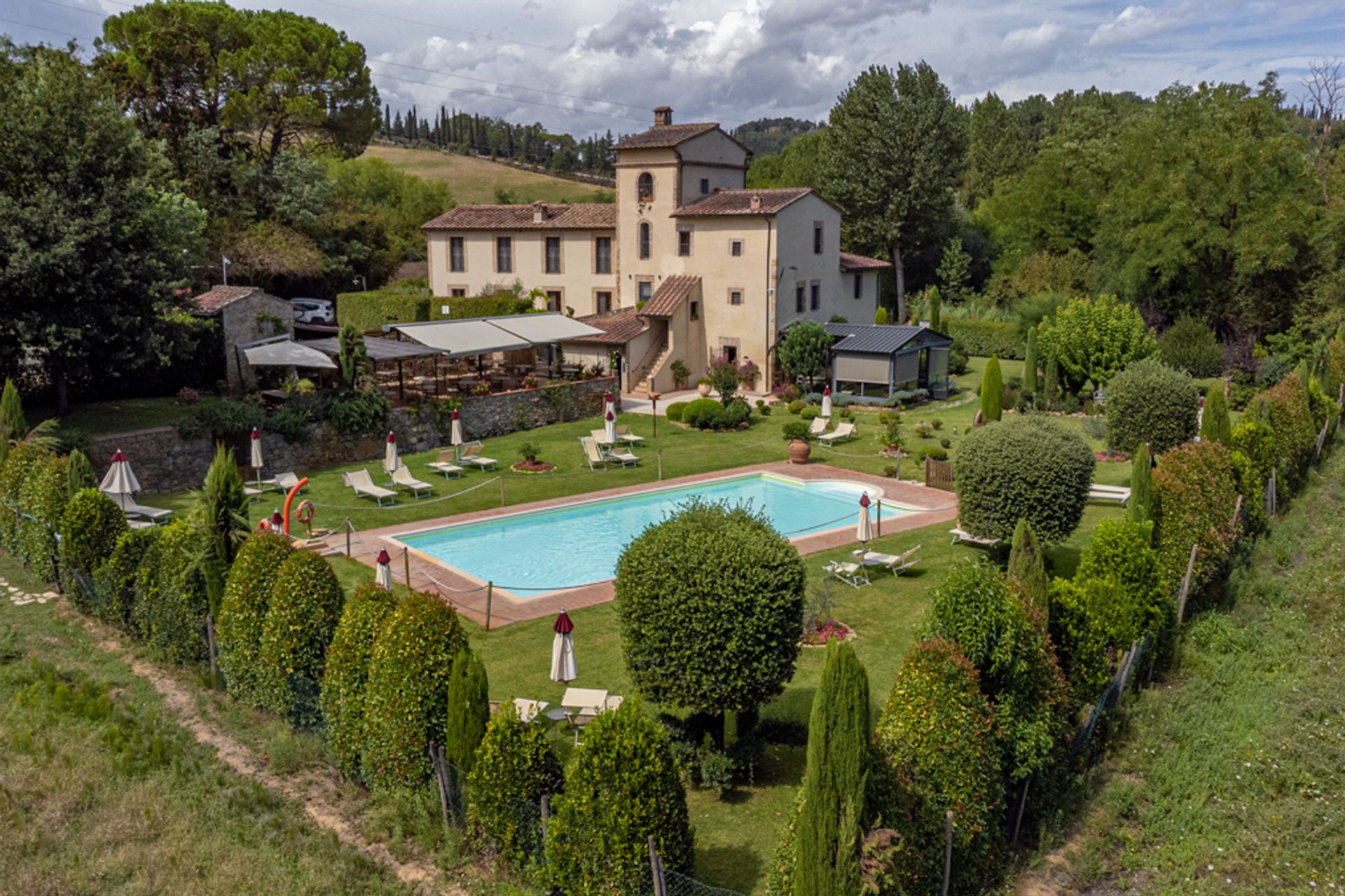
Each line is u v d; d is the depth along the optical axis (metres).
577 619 18.53
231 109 52.84
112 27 52.22
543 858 10.42
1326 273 45.22
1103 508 26.48
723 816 11.84
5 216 25.20
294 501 26.91
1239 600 18.86
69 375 28.72
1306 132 63.03
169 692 15.26
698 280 45.84
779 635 11.94
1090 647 13.60
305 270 53.44
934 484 29.23
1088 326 37.97
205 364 34.34
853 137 62.97
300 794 12.46
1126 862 11.12
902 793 9.47
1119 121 72.31
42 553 19.70
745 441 35.94
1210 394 24.42
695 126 48.75
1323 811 11.78
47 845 11.22
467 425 35.41
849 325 44.31
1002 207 70.44
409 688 11.68
